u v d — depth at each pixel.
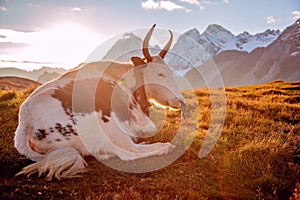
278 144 7.72
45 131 6.35
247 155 7.06
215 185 6.06
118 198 5.29
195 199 5.43
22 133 6.36
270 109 12.59
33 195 5.27
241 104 13.55
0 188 5.39
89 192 5.47
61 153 6.18
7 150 6.78
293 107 12.92
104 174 6.26
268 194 5.77
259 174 6.41
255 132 9.26
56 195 5.34
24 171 5.91
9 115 9.63
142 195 5.50
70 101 6.64
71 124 6.50
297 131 9.64
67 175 5.99
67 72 7.21
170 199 5.39
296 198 5.53
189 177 6.32
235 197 5.69
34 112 6.41
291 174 6.55
